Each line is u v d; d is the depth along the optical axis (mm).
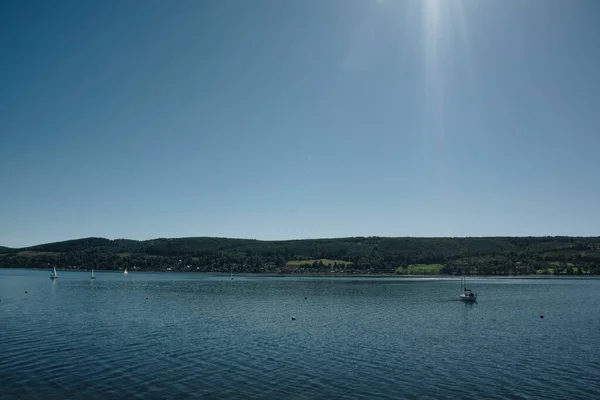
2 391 45594
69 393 45156
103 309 111750
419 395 45562
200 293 165250
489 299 146250
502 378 51281
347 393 46000
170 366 55125
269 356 60875
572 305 127938
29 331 78000
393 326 87375
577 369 55156
